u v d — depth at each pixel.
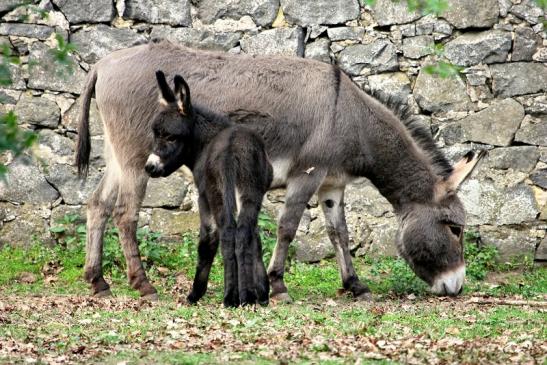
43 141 19.97
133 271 16.03
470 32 19.98
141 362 10.35
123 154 15.86
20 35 19.97
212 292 16.55
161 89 13.89
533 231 19.83
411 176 16.28
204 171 13.70
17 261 19.17
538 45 19.89
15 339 11.59
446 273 16.33
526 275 19.19
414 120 16.67
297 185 15.86
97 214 16.47
